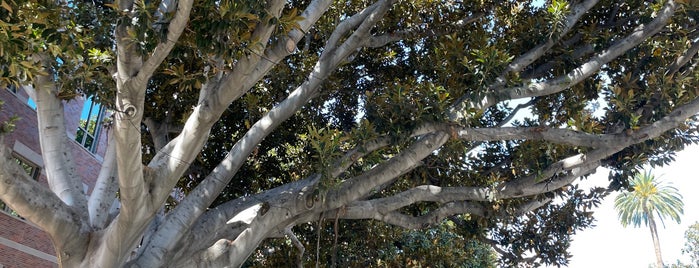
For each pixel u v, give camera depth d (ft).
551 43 35.35
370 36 39.14
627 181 36.45
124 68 22.21
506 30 42.09
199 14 22.50
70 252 26.53
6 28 21.06
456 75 33.71
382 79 45.65
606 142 31.89
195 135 26.00
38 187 25.23
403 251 58.80
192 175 44.47
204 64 29.45
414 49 45.01
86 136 70.85
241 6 21.84
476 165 39.88
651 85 33.91
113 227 25.59
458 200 35.58
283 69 41.96
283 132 44.70
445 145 35.42
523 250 44.01
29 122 58.90
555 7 34.65
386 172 31.30
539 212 44.24
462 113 31.27
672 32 36.83
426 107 30.40
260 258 52.31
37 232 60.23
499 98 32.37
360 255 51.42
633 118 31.99
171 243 28.19
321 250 49.24
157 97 39.29
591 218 43.55
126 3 23.34
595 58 34.60
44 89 29.84
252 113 42.01
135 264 27.20
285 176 45.91
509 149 39.83
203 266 29.01
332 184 29.81
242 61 24.12
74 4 31.73
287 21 23.70
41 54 29.50
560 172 34.22
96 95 32.48
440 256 59.88
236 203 31.76
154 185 25.63
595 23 38.06
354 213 32.94
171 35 21.31
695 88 33.19
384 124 31.04
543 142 34.30
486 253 86.69
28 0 24.29
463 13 42.57
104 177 32.68
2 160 23.41
